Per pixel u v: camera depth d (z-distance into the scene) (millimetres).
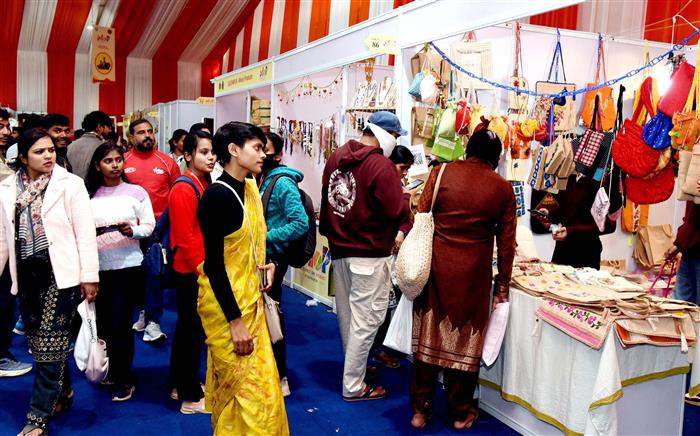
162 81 16375
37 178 2645
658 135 3451
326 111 5898
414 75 4141
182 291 2945
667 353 2670
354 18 8922
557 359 2668
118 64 15922
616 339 2451
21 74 15227
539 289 2777
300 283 5973
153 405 3182
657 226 4543
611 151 3713
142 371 3689
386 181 2953
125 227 3041
